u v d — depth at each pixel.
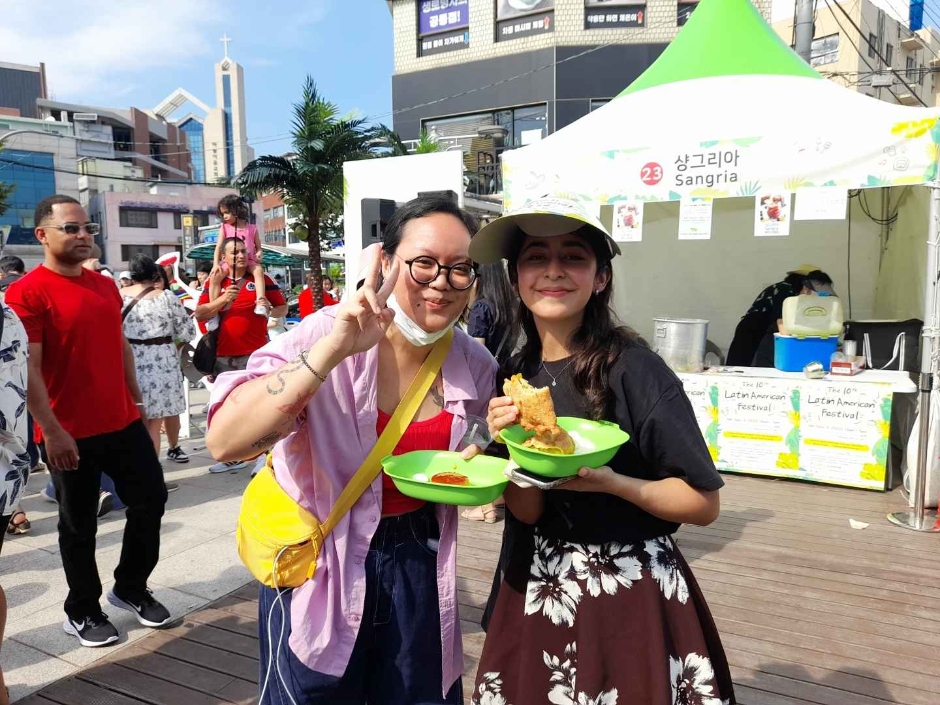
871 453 4.63
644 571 1.33
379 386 1.42
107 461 2.66
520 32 16.45
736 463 5.08
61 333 2.52
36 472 5.37
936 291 3.98
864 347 5.44
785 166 4.41
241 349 5.11
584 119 5.37
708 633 1.41
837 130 4.25
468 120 17.22
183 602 3.08
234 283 4.95
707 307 7.64
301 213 12.99
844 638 2.75
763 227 4.52
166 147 90.06
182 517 4.24
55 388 2.54
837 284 7.19
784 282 6.16
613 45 15.67
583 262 1.35
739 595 3.15
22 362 2.03
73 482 2.59
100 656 2.62
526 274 1.39
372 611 1.39
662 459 1.31
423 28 17.62
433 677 1.46
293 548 1.31
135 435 2.71
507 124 16.70
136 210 46.78
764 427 4.97
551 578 1.39
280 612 1.36
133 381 3.02
